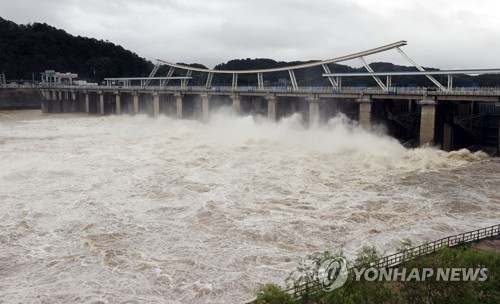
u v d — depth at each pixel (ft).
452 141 250.98
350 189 158.20
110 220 126.41
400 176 175.63
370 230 118.62
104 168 189.26
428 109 233.55
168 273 95.86
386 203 141.49
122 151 230.27
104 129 334.85
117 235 116.06
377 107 276.41
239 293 87.81
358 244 109.91
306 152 222.89
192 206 138.82
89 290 88.89
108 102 509.76
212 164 197.88
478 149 250.98
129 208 136.87
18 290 88.89
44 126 355.97
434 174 177.17
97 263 100.37
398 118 278.67
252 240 112.98
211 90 369.50
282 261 101.14
